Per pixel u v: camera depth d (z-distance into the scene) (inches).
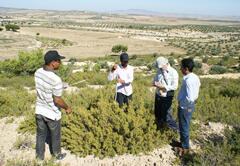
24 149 146.4
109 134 144.3
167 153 144.1
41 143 129.4
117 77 177.8
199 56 1980.8
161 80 153.2
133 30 6441.9
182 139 142.3
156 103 164.7
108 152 138.3
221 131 174.9
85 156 139.4
